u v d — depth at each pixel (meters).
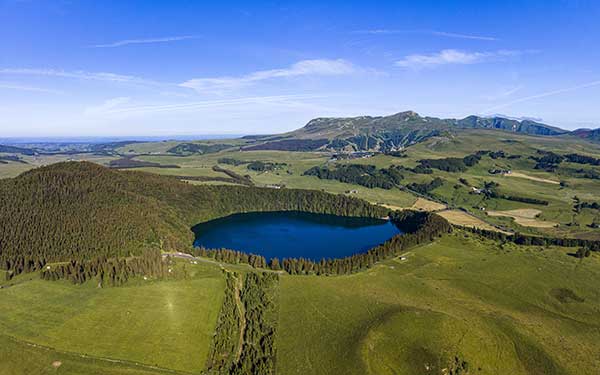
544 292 162.00
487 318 138.25
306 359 117.31
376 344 119.25
